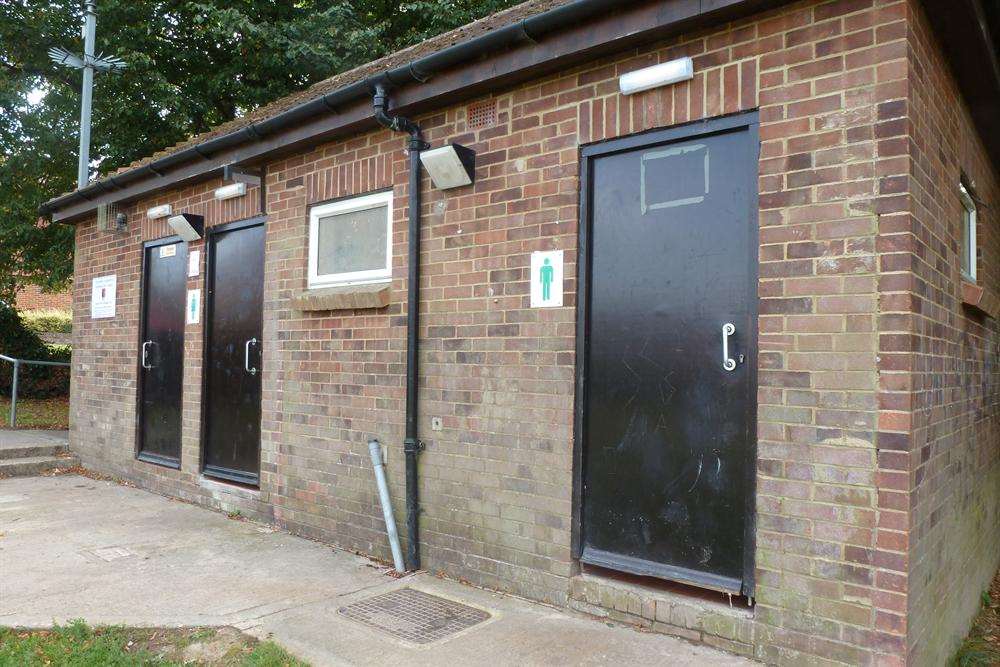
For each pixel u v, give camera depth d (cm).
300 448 566
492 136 443
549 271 413
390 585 442
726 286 352
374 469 488
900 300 298
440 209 471
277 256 597
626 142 386
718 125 354
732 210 352
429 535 470
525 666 330
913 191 305
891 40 305
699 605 353
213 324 679
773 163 332
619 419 388
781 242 328
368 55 1437
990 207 530
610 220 396
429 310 474
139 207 776
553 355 410
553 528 407
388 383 500
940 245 349
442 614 394
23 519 603
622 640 357
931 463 329
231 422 651
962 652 386
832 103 318
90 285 861
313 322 561
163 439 734
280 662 333
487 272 443
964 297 405
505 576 429
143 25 1416
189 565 482
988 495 504
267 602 412
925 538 320
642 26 358
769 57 336
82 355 865
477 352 446
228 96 1505
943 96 362
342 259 554
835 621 310
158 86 1352
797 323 322
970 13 327
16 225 1345
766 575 328
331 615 392
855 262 309
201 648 354
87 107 1138
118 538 547
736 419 347
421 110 480
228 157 615
